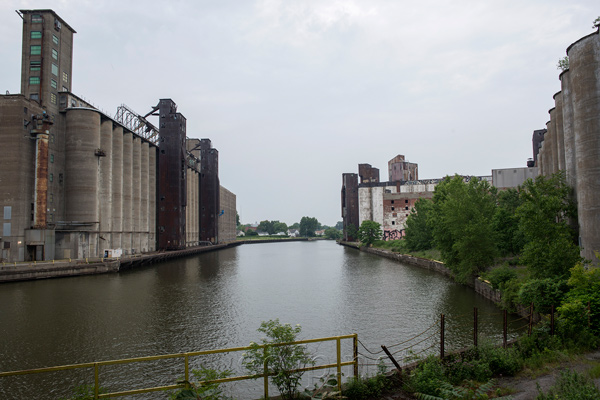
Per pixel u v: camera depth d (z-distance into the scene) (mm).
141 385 18453
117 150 80125
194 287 47656
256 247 168375
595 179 26562
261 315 32500
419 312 32094
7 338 25672
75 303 36906
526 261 27312
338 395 11805
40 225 58781
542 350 15758
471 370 13641
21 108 58656
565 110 31391
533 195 28000
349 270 66188
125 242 84000
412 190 130875
